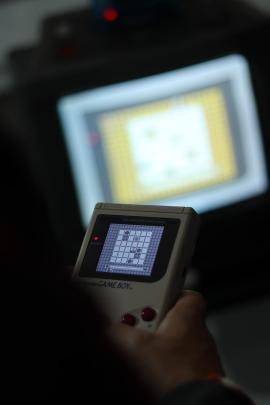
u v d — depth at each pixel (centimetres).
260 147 239
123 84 223
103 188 232
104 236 108
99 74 222
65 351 56
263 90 233
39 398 56
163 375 79
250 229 246
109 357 58
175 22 240
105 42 236
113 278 103
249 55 229
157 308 98
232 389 73
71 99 221
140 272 102
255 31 228
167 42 230
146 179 234
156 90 226
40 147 224
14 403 56
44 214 62
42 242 61
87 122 224
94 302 59
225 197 240
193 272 246
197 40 227
